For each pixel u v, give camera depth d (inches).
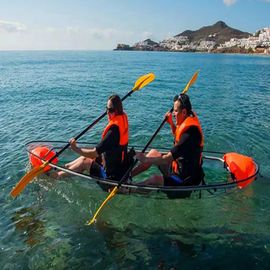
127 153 160.9
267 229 136.5
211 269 113.3
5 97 478.6
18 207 154.9
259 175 180.5
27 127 305.4
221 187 151.3
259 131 298.0
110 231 136.1
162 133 287.6
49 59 2068.2
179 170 147.6
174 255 120.6
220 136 279.4
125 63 1680.6
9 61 1704.0
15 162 211.6
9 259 118.3
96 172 161.9
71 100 463.2
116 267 114.3
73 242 128.3
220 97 520.1
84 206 156.1
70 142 152.2
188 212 151.3
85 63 1601.9
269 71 1245.7
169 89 614.9
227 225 140.0
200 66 1534.2
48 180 179.9
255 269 113.0
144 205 156.6
